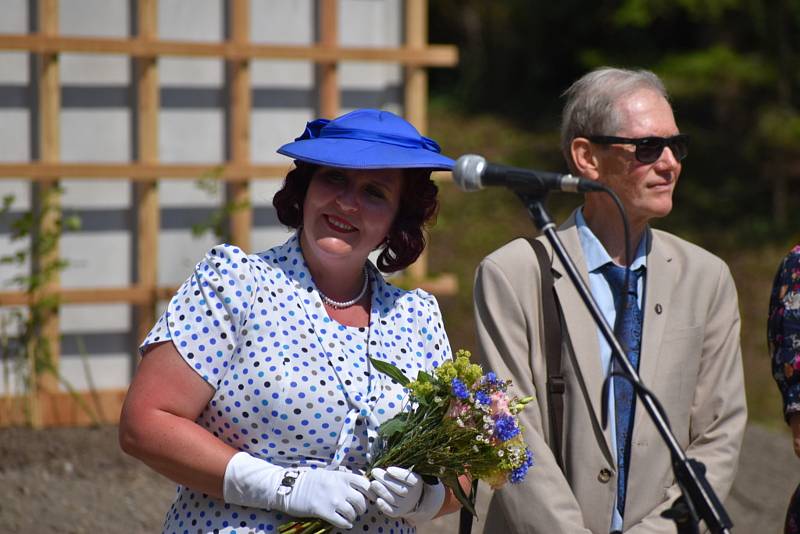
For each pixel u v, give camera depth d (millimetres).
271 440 8438
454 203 40594
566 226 10500
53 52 19531
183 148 20656
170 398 8328
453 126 47938
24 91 19938
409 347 9055
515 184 8414
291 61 21031
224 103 20766
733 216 40844
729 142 44625
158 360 8391
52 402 19703
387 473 8328
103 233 20406
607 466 9820
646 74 10398
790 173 40156
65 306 20156
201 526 8477
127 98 20359
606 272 10281
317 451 8500
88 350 20328
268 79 20969
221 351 8391
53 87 19641
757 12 38812
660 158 9977
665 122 10039
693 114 46250
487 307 10242
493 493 10219
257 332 8461
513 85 51000
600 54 44750
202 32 20609
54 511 16219
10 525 15617
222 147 20828
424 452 8367
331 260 8758
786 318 9820
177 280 20844
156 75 20094
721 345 10391
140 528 16062
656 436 9945
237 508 8414
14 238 19125
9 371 19891
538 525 9578
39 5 19672
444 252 37219
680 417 10102
